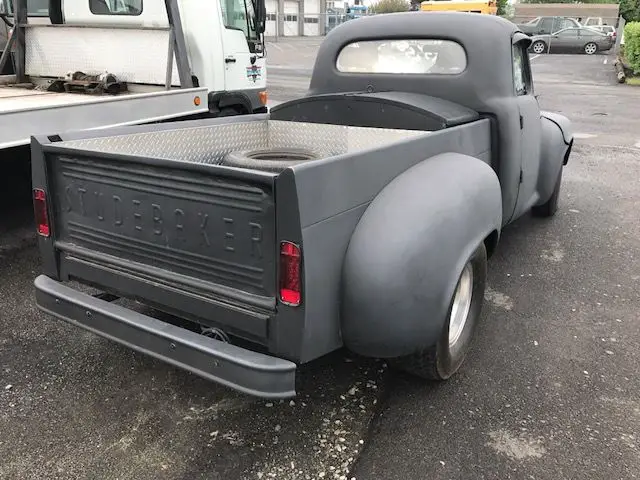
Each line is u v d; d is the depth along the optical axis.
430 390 3.04
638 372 3.24
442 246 2.56
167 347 2.39
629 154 9.03
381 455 2.57
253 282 2.29
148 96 5.01
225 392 3.00
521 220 5.92
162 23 6.11
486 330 3.68
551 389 3.07
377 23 4.31
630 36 18.92
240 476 2.43
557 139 5.11
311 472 2.46
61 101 4.82
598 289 4.32
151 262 2.58
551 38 27.97
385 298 2.36
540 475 2.46
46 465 2.46
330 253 2.29
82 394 2.95
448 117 3.59
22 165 4.47
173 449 2.58
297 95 14.10
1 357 3.25
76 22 6.72
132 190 2.53
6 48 6.56
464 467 2.50
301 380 3.10
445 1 27.27
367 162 2.46
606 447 2.64
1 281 4.21
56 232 2.90
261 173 2.14
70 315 2.70
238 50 6.77
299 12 47.50
